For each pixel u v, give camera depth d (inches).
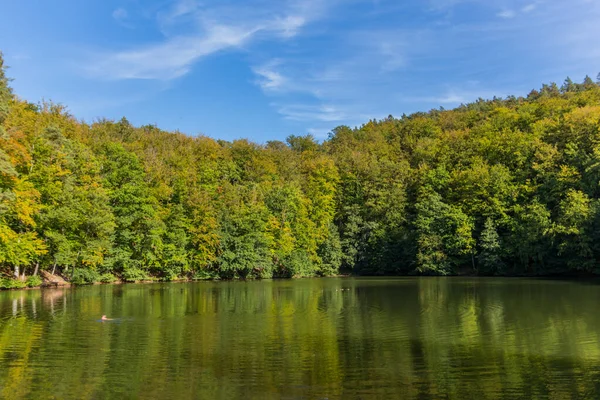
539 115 3304.6
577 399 466.3
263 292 1617.9
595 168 2123.5
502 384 514.3
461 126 4104.3
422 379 531.2
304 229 2827.3
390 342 728.3
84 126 2928.2
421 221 2694.4
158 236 2181.3
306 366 584.1
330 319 959.6
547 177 2410.2
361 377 537.3
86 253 1846.7
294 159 3823.8
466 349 679.1
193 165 2997.0
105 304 1213.1
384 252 2896.2
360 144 4242.1
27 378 528.1
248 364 591.5
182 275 2410.2
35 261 1731.1
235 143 3730.3
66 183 1763.0
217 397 468.1
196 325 885.2
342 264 3051.2
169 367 575.5
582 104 3206.2
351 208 3097.9
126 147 2736.2
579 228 2092.8
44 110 2480.3
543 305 1156.5
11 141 1408.7
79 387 497.0
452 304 1203.9
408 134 4247.0
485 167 2758.4
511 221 2463.1
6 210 1369.3
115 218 2030.0
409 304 1214.9
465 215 2603.3
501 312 1043.9
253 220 2539.4
